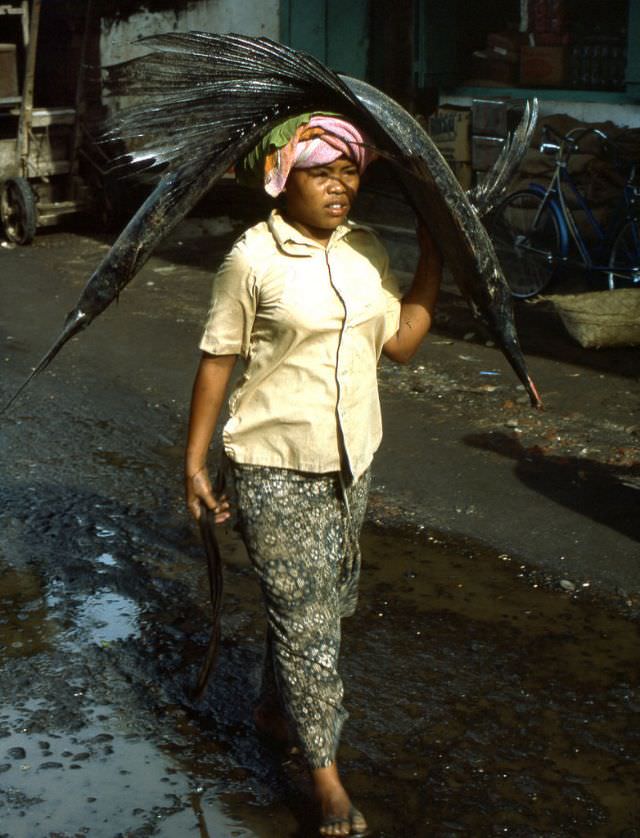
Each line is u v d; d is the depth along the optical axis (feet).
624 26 27.68
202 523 9.31
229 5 34.71
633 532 14.80
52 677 11.77
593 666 11.89
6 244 34.60
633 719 10.96
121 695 11.45
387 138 8.36
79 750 10.56
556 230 25.71
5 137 36.52
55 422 19.39
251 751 10.54
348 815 9.18
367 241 9.12
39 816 9.66
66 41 38.68
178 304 27.27
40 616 13.03
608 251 25.68
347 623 12.79
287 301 8.64
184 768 10.30
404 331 9.45
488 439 18.22
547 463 17.20
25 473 17.16
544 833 9.39
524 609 13.07
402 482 16.66
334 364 8.84
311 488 9.11
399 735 10.74
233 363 9.08
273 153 8.50
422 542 14.79
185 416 19.76
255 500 9.11
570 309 23.04
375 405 9.34
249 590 13.62
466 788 9.97
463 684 11.58
